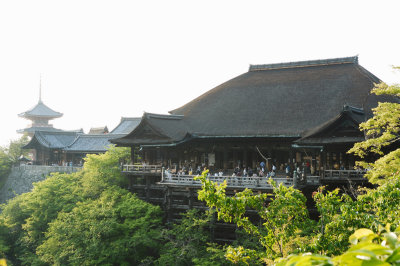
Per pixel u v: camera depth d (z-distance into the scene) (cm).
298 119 4862
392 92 2628
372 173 2709
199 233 3997
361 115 4322
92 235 3962
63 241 4125
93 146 8331
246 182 4175
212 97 6028
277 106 5247
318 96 5166
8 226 5375
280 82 5741
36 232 4994
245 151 5019
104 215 4194
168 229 4547
